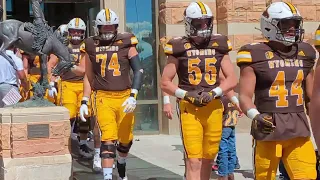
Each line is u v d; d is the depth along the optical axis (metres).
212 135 5.58
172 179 7.46
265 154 4.43
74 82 8.92
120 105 6.49
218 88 5.50
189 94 5.40
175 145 10.76
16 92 7.51
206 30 5.48
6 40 6.62
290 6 4.38
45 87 6.75
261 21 4.52
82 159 9.22
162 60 12.29
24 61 9.24
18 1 13.83
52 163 6.44
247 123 12.34
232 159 6.82
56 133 6.49
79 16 13.65
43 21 6.85
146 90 12.46
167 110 5.91
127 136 6.73
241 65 4.49
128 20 12.38
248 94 4.45
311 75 4.56
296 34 4.34
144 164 8.70
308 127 4.44
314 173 4.39
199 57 5.56
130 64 6.60
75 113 9.01
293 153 4.41
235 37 12.19
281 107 4.40
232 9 12.19
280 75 4.39
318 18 12.77
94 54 6.49
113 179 7.47
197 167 5.52
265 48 4.44
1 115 6.34
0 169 6.41
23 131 6.34
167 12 12.07
